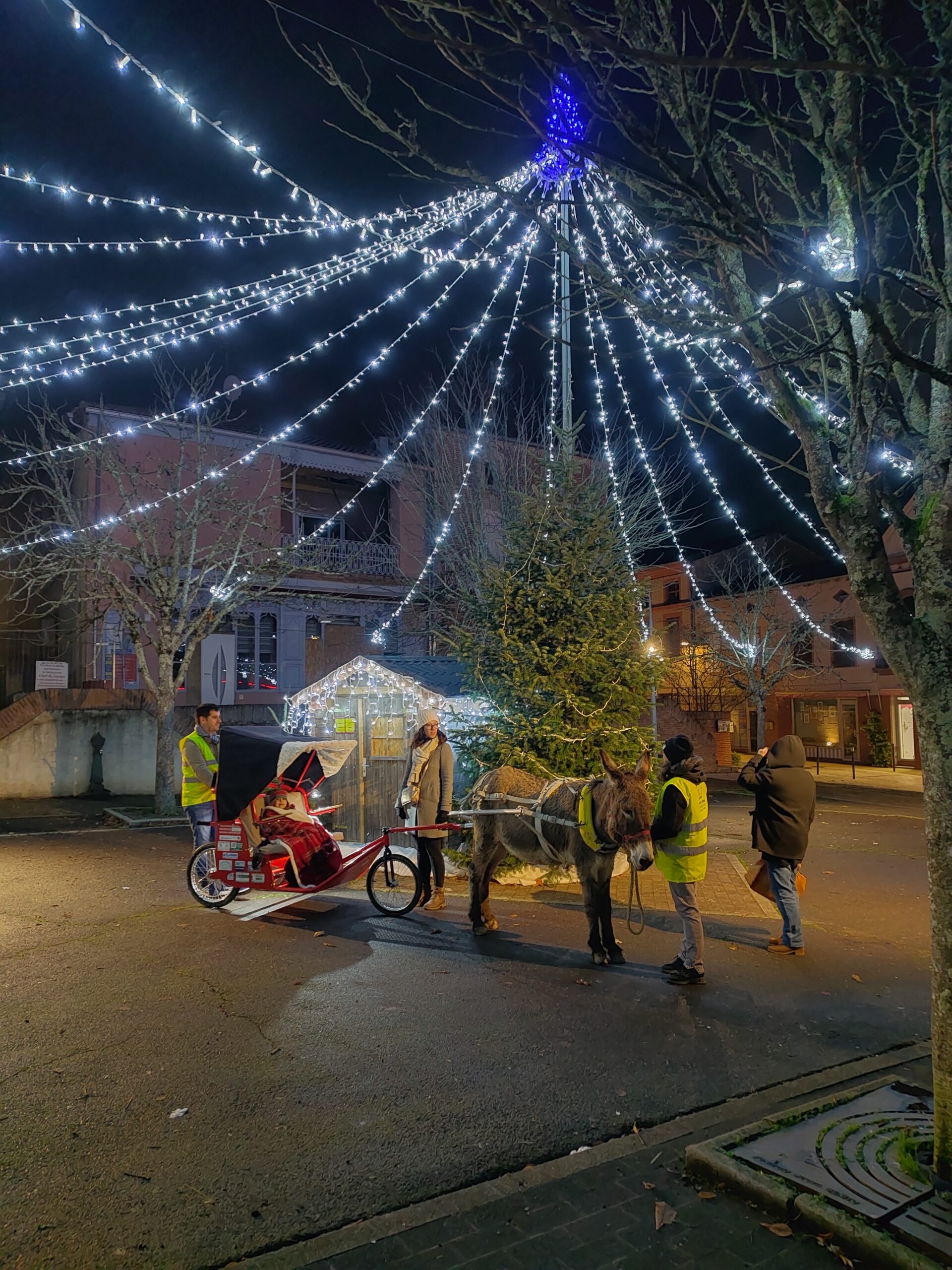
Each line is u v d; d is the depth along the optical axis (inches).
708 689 1268.5
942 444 136.6
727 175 135.4
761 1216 130.0
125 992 234.8
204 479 661.9
